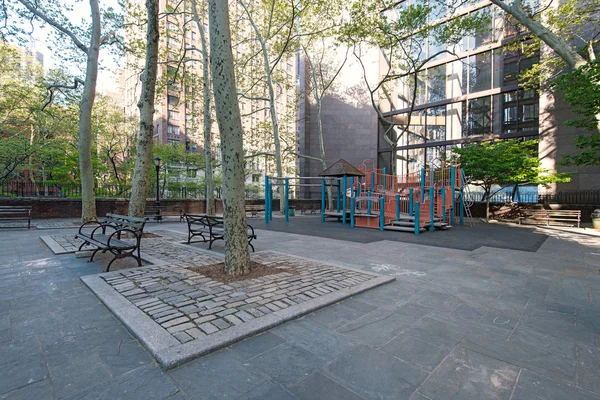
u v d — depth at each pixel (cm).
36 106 1909
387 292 470
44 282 499
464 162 1752
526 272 608
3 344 296
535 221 1641
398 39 1730
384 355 285
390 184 1814
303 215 2291
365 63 2923
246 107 5428
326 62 2997
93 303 406
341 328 341
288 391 231
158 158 1723
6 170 2186
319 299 412
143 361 270
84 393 225
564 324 364
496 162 1655
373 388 236
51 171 2350
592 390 239
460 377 253
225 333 309
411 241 989
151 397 222
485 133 2250
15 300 416
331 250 827
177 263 616
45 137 2292
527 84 1908
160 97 1930
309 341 310
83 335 316
